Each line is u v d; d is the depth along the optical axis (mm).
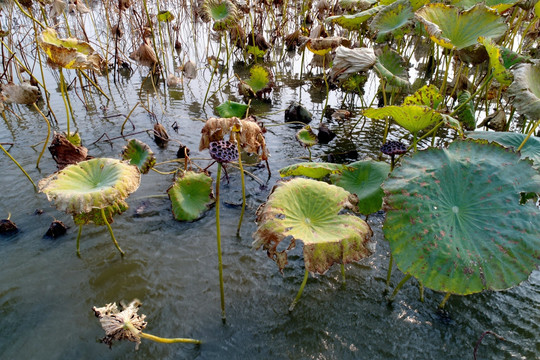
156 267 2580
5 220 2830
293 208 2076
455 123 2537
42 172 3654
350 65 3301
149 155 3172
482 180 1970
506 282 1725
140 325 1679
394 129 4875
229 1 5410
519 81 2428
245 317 2221
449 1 4047
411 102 3084
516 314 2240
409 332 2133
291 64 8008
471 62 3721
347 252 1925
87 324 2166
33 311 2236
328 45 4230
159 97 5914
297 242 2846
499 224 1842
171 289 2410
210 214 3156
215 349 2029
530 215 1834
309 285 2449
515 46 6566
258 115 5332
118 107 5434
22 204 3178
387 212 1983
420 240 1873
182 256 2686
